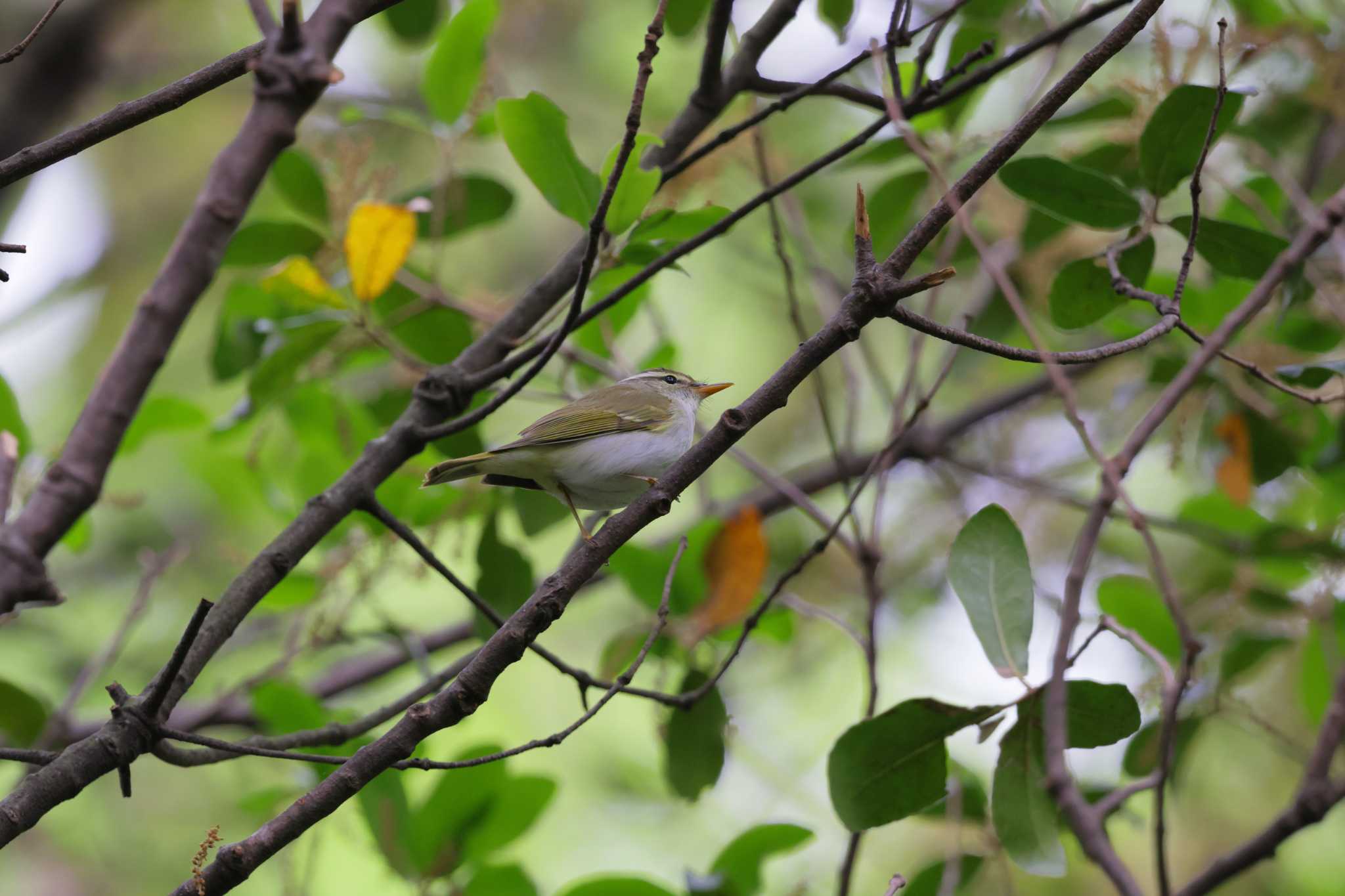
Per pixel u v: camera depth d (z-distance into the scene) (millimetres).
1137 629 10031
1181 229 8227
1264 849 7461
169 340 7582
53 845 15125
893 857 13461
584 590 13359
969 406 14234
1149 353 11031
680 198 9445
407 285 9578
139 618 11578
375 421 10539
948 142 10719
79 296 16953
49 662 13211
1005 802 7016
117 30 14531
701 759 8859
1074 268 8320
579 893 8492
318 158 9508
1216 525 11539
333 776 5574
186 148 18000
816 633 14984
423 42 11375
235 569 14047
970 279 13219
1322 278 9938
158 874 14273
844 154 8023
